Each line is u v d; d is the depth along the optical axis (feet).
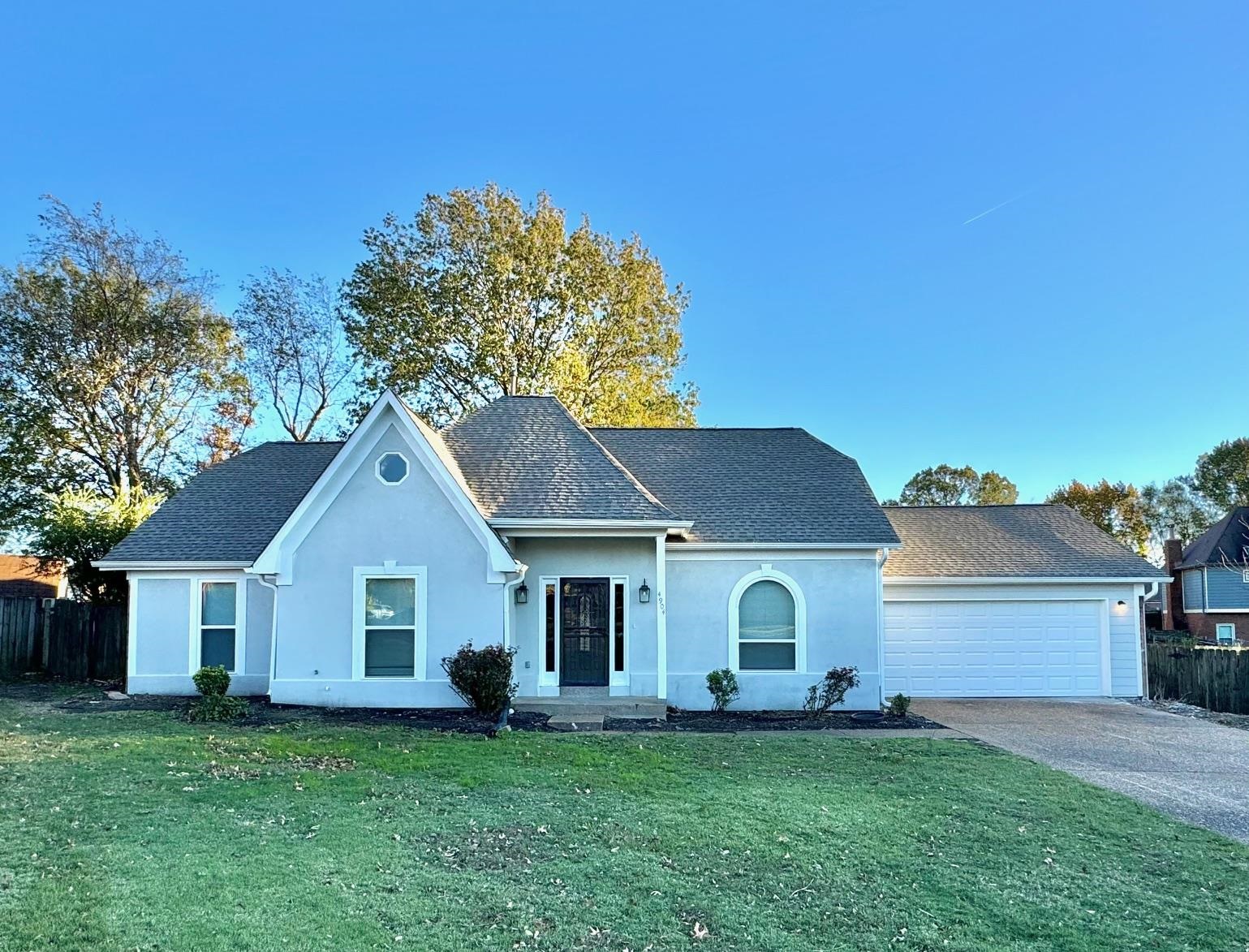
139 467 112.57
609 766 34.01
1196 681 60.95
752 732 44.86
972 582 64.95
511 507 52.34
